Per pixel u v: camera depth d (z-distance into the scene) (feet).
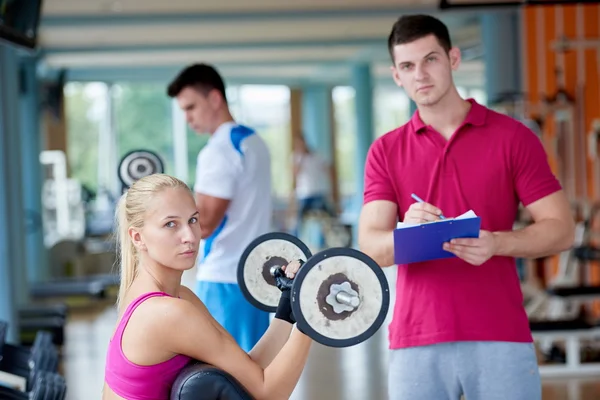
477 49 54.29
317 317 7.70
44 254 42.55
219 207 13.80
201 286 14.03
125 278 8.67
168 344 8.11
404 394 10.84
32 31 19.51
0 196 24.53
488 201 10.76
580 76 32.48
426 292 10.69
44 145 57.57
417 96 10.76
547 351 24.58
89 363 26.32
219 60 57.82
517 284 10.82
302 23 43.50
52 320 27.91
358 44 50.31
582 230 27.30
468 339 10.59
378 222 10.98
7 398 13.20
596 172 30.89
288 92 71.10
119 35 45.01
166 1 36.83
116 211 9.30
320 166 61.26
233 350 8.18
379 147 11.12
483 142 10.77
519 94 31.58
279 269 9.34
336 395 21.53
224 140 13.96
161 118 72.79
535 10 34.91
